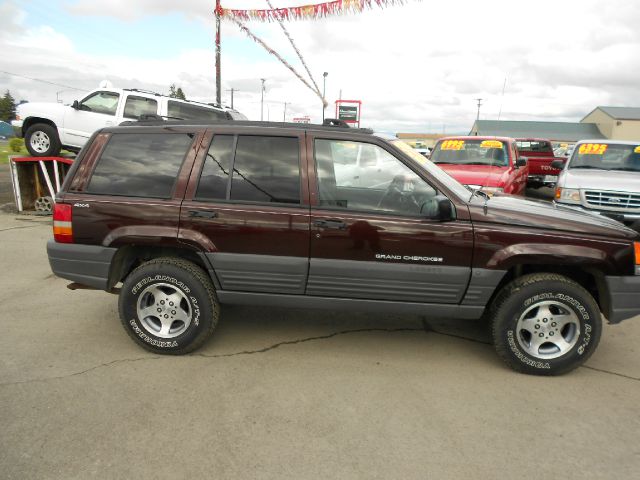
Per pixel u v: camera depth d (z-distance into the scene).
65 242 3.73
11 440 2.64
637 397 3.26
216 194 3.62
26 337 4.00
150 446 2.62
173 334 3.72
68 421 2.83
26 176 9.62
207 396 3.15
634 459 2.61
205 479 2.38
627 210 7.47
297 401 3.11
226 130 3.69
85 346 3.86
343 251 3.50
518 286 3.45
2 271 5.80
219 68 11.58
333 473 2.44
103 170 3.75
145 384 3.28
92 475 2.39
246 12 8.89
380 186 3.57
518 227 3.42
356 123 23.31
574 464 2.55
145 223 3.62
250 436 2.73
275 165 3.61
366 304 3.61
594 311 3.40
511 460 2.57
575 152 8.92
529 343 3.55
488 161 8.93
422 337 4.20
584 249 3.37
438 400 3.17
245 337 4.11
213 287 3.71
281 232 3.53
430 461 2.55
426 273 3.47
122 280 3.96
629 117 71.69
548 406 3.12
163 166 3.71
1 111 84.44
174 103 11.01
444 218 3.38
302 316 4.62
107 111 10.95
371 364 3.66
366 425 2.87
